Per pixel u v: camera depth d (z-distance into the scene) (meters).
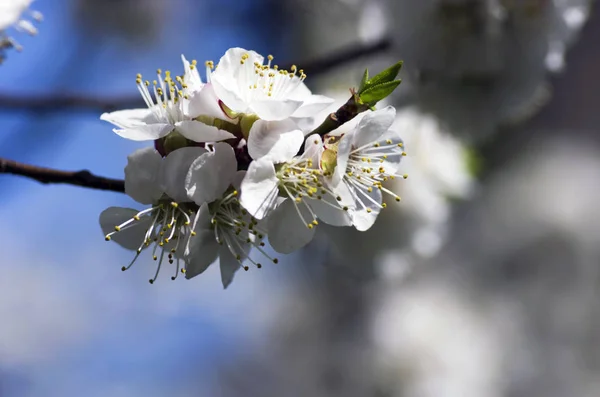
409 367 1.14
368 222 0.67
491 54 0.81
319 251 0.91
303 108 0.66
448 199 0.86
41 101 0.80
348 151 0.66
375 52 0.82
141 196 0.66
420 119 0.82
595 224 1.28
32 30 0.71
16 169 0.67
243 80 0.66
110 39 1.24
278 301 1.57
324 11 1.16
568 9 0.81
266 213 0.65
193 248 0.66
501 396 1.23
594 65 1.28
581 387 1.31
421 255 0.84
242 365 1.58
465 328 1.21
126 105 0.81
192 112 0.66
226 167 0.66
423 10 0.81
